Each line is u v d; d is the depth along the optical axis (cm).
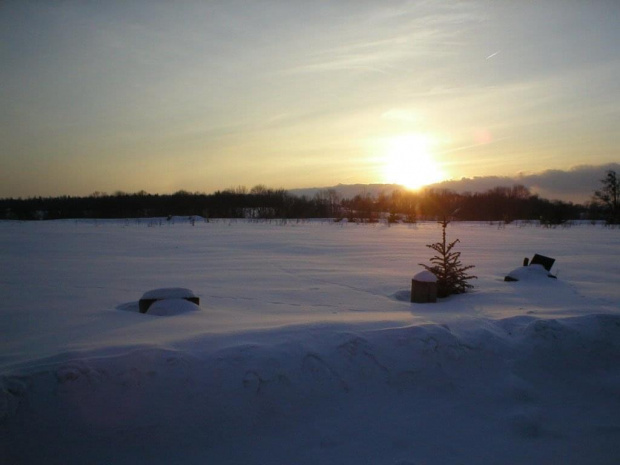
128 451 396
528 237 2822
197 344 512
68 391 423
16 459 378
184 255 1750
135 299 910
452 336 556
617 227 4297
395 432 438
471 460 405
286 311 783
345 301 889
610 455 417
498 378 525
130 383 438
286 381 467
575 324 605
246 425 430
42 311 778
